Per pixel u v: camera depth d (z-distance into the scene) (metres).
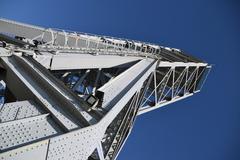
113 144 11.54
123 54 15.20
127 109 11.32
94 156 8.63
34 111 5.77
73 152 5.34
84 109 6.59
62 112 6.13
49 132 5.34
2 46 7.95
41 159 4.66
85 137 5.65
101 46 15.31
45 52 9.16
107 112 6.81
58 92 6.49
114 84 9.95
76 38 12.35
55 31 11.34
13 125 5.07
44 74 7.28
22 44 9.38
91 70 13.62
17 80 6.85
